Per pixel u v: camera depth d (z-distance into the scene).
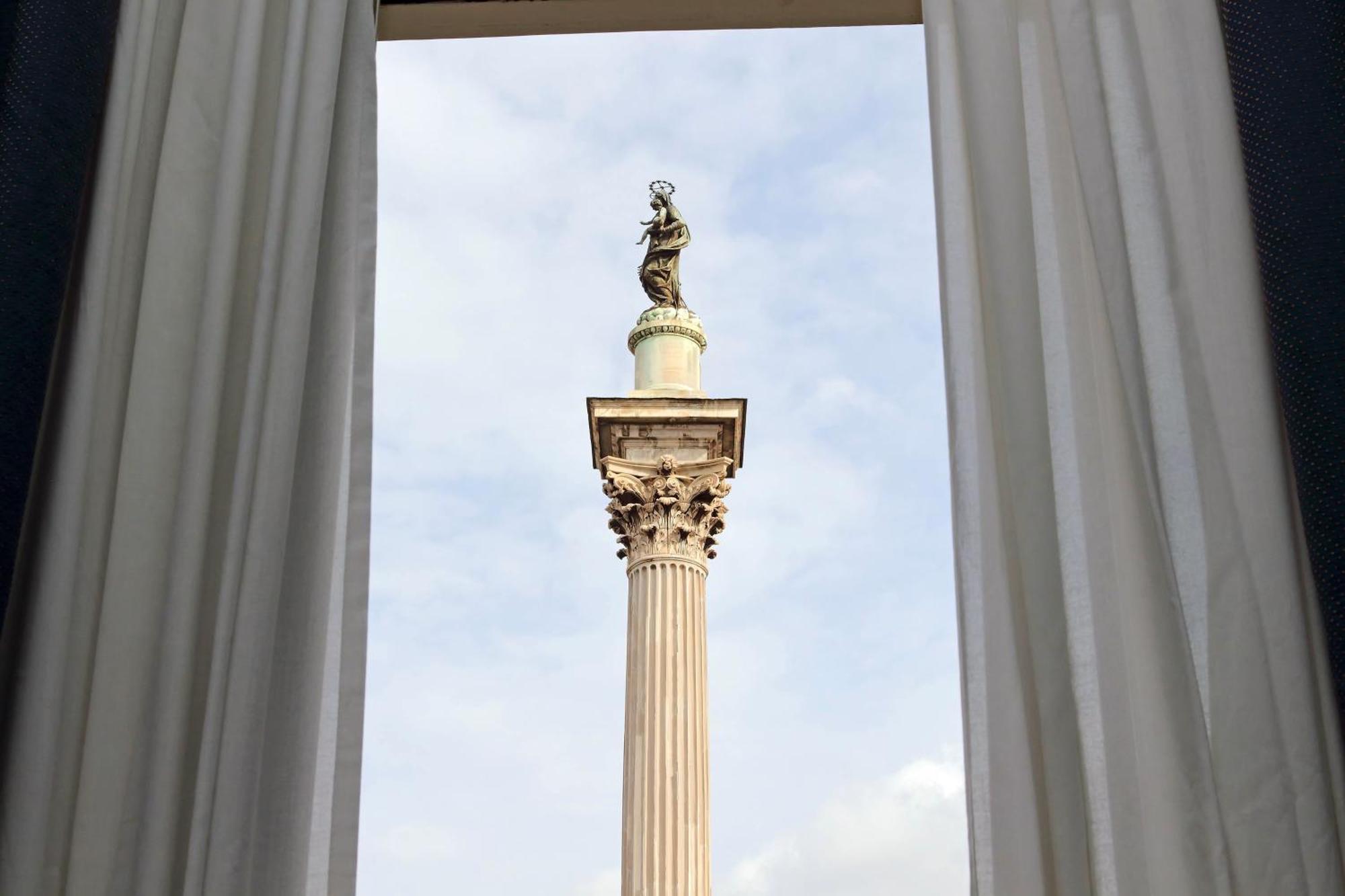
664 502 7.42
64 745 2.38
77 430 2.48
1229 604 2.35
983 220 2.61
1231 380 2.49
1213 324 2.53
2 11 2.56
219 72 2.81
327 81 2.73
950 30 2.80
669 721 6.95
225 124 2.73
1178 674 2.28
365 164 2.79
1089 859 2.26
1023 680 2.34
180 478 2.49
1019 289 2.56
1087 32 2.73
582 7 3.14
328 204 2.73
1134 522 2.38
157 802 2.30
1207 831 2.20
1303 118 2.50
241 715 2.33
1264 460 2.43
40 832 2.29
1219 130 2.65
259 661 2.37
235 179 2.67
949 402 2.53
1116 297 2.53
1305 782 2.24
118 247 2.66
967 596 2.40
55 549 2.42
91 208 2.63
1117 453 2.44
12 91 2.50
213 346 2.56
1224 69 2.69
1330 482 2.31
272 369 2.52
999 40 2.75
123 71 2.73
